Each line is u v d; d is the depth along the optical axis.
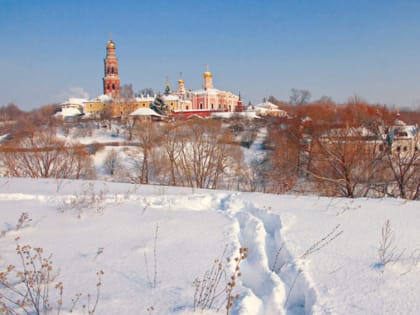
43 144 25.41
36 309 2.48
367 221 5.13
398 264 3.43
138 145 37.25
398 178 14.46
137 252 3.85
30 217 5.33
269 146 34.66
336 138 17.09
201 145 27.72
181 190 7.94
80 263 3.52
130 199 6.77
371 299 2.78
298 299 3.11
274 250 4.19
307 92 55.94
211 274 3.23
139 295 2.82
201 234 4.52
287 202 6.53
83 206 6.02
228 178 27.22
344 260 3.59
